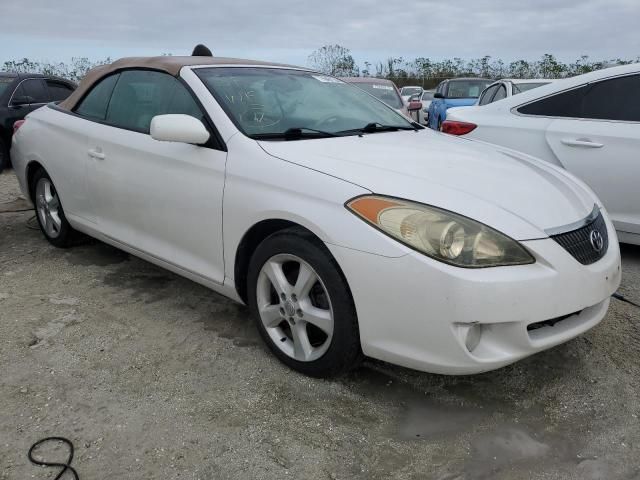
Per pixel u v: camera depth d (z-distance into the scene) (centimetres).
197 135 284
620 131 417
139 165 331
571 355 290
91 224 390
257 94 324
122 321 326
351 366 254
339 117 338
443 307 216
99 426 233
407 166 260
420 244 220
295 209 248
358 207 232
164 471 209
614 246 269
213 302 353
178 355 290
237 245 279
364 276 228
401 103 1015
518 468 213
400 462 216
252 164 272
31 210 587
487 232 221
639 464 214
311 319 257
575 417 243
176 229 314
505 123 480
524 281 218
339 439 228
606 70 446
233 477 207
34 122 443
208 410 245
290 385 263
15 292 366
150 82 347
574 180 301
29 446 221
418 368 232
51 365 278
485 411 247
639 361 285
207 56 374
